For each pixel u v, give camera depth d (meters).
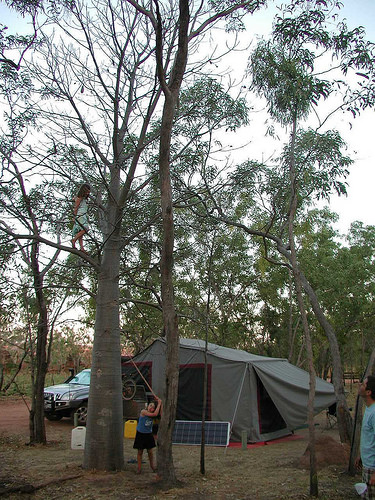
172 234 7.46
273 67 8.68
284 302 25.41
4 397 23.42
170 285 7.48
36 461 9.28
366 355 33.28
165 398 7.41
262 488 7.25
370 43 8.33
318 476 7.97
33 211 9.82
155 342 14.77
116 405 8.53
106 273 9.00
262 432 12.85
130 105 9.60
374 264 24.64
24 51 8.34
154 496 6.77
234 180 9.90
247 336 27.03
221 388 13.14
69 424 15.48
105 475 7.90
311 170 9.72
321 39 8.46
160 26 7.04
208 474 8.26
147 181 9.09
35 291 10.66
